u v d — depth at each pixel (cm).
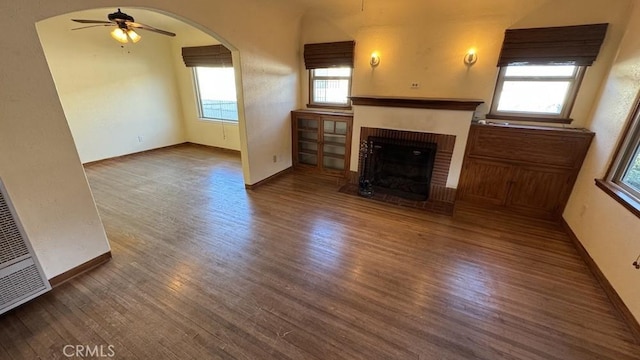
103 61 494
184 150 619
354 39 396
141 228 296
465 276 230
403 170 396
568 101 312
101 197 371
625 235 204
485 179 349
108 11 397
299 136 479
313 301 201
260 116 394
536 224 317
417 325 182
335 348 166
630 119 229
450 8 329
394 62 379
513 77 327
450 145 350
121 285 213
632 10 255
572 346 170
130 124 555
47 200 198
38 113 184
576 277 232
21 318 183
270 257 251
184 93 626
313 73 453
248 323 182
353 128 411
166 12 245
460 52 339
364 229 302
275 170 454
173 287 212
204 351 163
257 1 341
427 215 335
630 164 229
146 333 173
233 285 215
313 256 254
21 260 187
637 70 230
